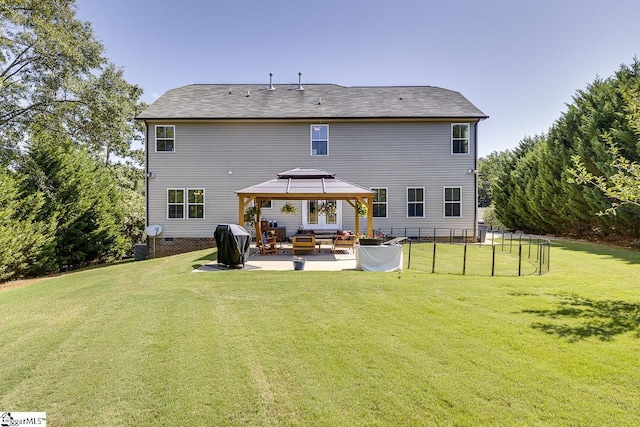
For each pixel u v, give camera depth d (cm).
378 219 1720
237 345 474
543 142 2452
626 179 622
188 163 1711
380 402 331
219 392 356
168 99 1861
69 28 1609
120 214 2055
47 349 480
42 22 1448
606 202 1608
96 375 400
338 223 1741
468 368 394
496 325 530
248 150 1716
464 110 1731
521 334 493
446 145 1719
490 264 1143
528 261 1199
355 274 939
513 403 324
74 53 1551
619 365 395
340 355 436
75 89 1628
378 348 455
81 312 653
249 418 312
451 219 1722
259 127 1719
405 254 1344
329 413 316
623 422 294
